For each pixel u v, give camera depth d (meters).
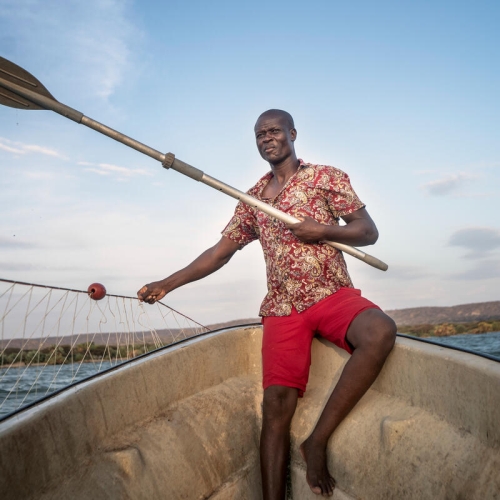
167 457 1.82
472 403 1.58
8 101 2.07
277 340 2.17
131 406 1.87
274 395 2.11
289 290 2.20
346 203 2.28
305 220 2.13
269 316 2.26
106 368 1.94
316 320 2.14
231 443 2.12
